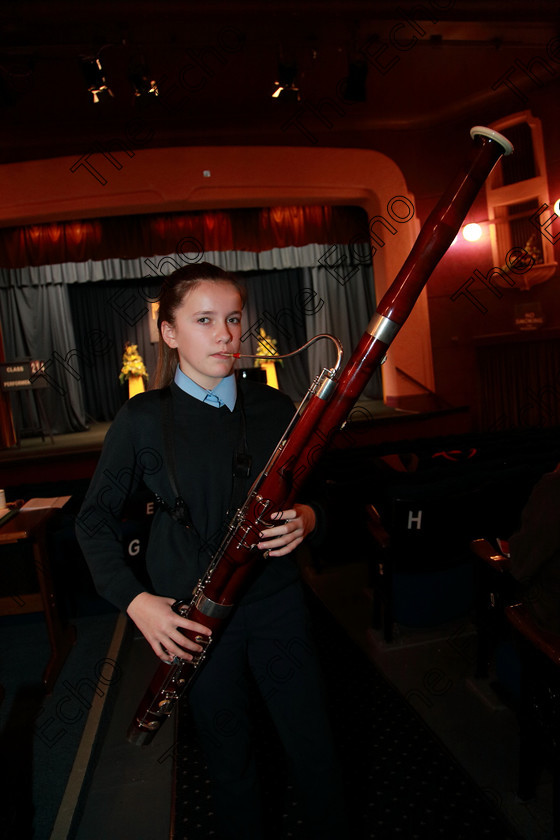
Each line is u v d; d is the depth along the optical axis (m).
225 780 1.26
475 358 8.03
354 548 3.69
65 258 8.44
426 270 1.10
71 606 3.30
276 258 10.73
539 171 7.05
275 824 1.70
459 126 7.78
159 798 1.89
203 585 1.21
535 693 1.62
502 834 1.62
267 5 5.05
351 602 3.24
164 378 1.36
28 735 2.24
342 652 2.70
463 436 5.73
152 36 5.32
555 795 1.55
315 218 8.91
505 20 5.59
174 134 7.41
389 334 1.12
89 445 7.98
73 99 6.49
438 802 1.74
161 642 1.16
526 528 1.47
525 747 1.68
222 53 5.78
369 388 11.13
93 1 4.79
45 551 2.71
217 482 1.26
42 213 7.25
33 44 5.16
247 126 7.51
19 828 1.73
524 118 7.04
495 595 2.21
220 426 1.27
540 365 7.55
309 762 1.26
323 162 7.68
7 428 8.64
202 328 1.20
